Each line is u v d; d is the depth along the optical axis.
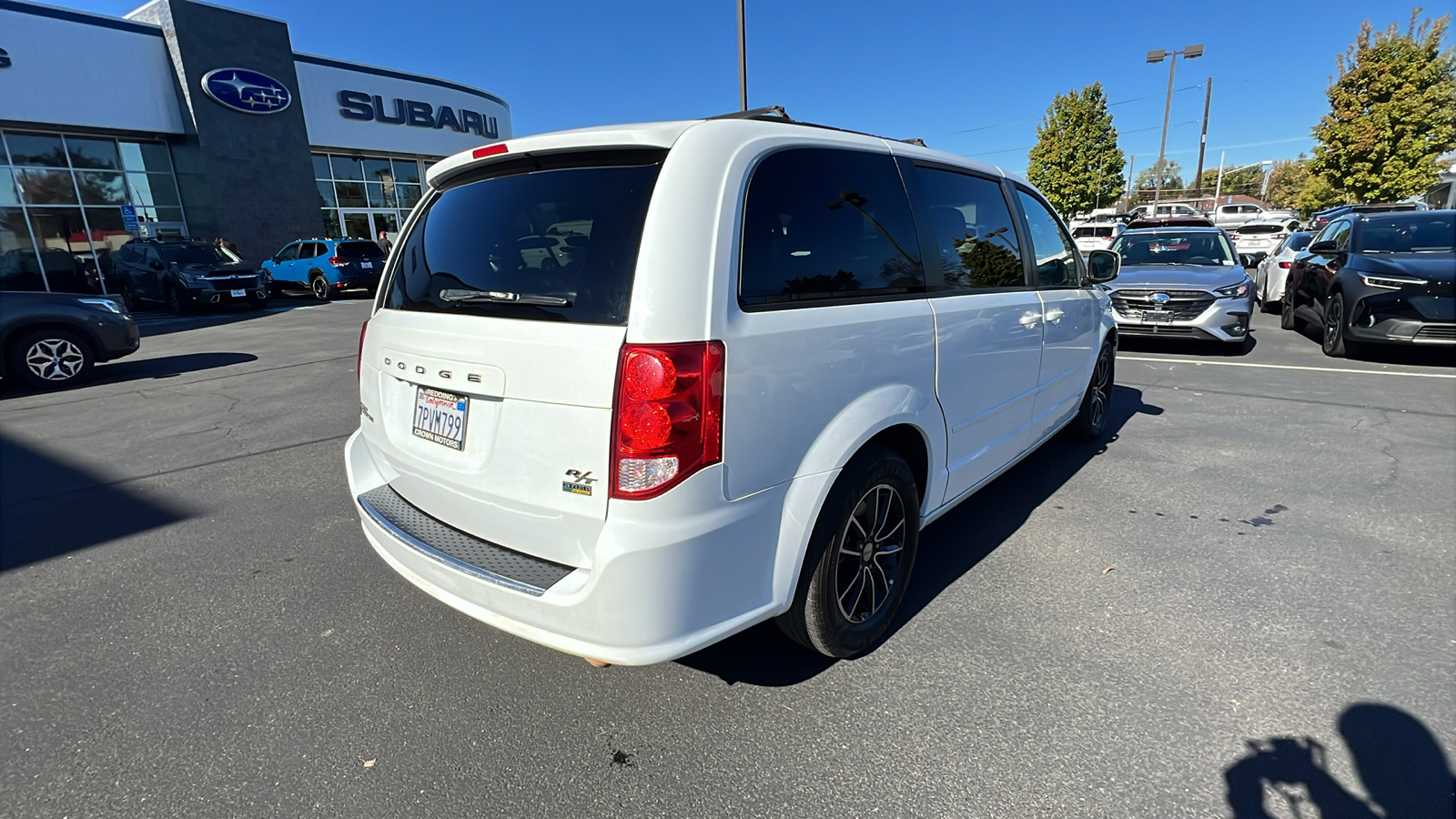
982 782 2.00
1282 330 10.13
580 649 1.94
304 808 1.96
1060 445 4.97
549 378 1.93
